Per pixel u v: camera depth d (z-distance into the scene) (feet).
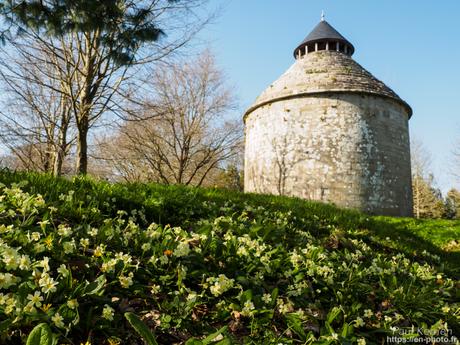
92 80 29.45
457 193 139.85
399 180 49.93
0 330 5.25
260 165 53.31
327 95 48.98
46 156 49.55
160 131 62.80
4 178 12.80
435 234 27.89
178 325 7.02
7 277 5.91
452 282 13.94
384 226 23.34
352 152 47.19
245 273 9.52
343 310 8.73
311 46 59.62
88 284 6.58
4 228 7.75
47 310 5.81
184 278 8.21
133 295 7.67
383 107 50.29
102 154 60.80
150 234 10.01
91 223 11.08
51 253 7.91
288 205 21.70
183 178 74.95
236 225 13.44
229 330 7.47
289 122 50.34
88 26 23.32
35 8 22.13
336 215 21.39
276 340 6.93
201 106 62.64
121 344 6.24
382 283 11.30
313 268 10.44
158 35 26.40
